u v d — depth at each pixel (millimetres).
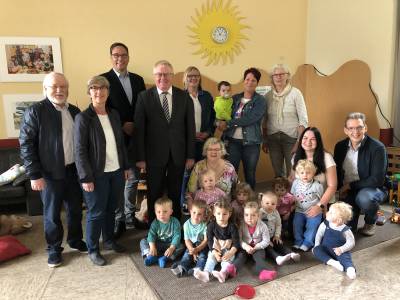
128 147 2844
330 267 2258
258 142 3045
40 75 3611
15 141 3658
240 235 2383
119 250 2510
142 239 2578
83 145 2137
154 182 2604
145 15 3820
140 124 2490
